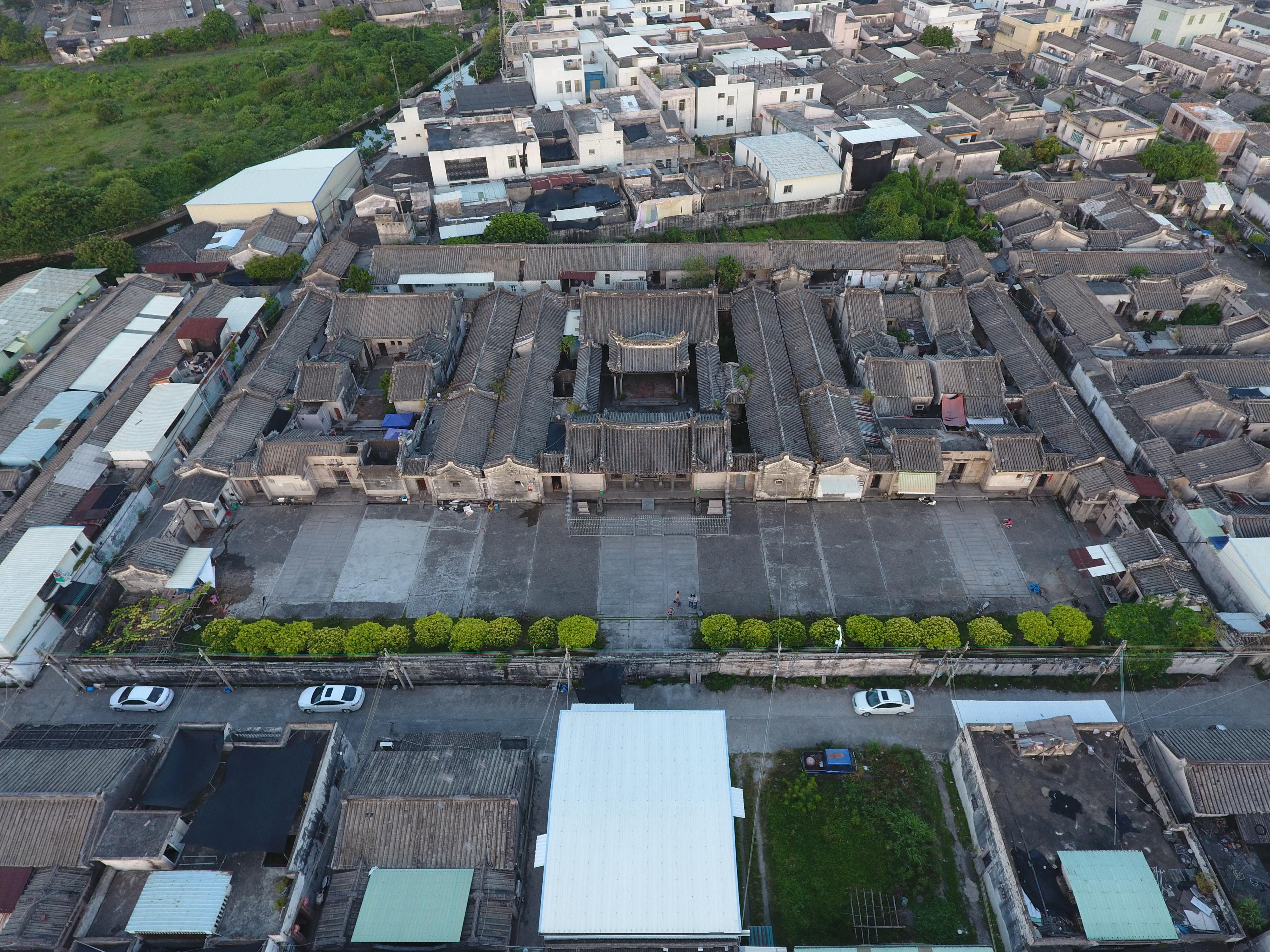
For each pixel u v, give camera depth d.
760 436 65.94
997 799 42.38
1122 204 96.81
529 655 52.09
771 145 107.00
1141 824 41.38
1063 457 63.19
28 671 53.12
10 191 114.25
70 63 169.12
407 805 41.53
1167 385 68.25
